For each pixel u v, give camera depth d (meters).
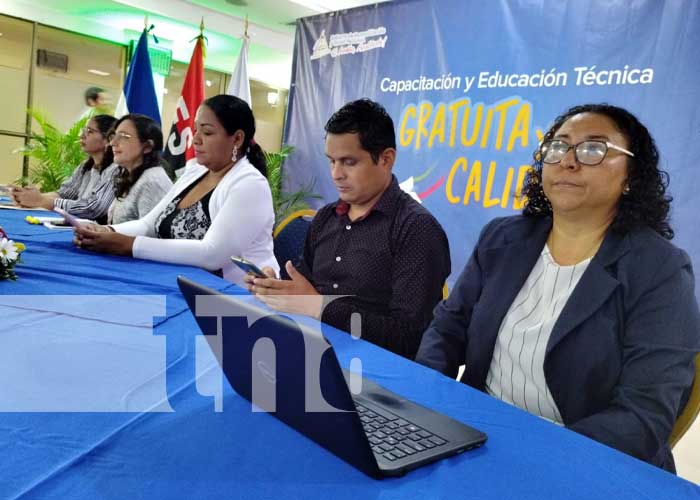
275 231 2.22
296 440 0.61
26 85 5.64
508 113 3.16
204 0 4.97
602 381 0.94
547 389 1.00
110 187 2.88
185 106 4.32
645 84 2.64
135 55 4.45
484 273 1.17
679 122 2.54
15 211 2.67
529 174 1.20
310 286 1.27
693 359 0.88
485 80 3.25
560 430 0.70
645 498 0.55
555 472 0.59
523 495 0.54
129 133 2.53
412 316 1.25
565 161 1.01
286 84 7.34
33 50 5.57
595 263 0.98
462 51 3.35
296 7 4.82
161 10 4.91
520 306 1.07
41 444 0.57
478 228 3.32
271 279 1.24
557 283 1.03
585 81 2.85
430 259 1.29
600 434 0.80
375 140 1.34
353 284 1.41
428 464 0.58
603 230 1.04
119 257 1.72
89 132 3.28
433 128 3.52
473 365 1.11
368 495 0.51
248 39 4.99
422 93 3.57
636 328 0.92
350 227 1.45
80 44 5.93
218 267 1.81
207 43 6.04
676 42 2.55
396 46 3.71
